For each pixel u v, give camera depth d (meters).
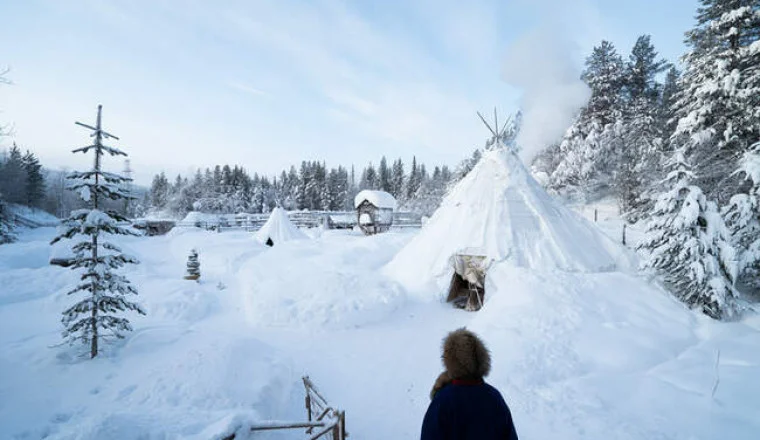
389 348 7.32
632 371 5.66
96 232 6.09
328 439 4.46
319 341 7.71
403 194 77.38
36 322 8.41
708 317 7.38
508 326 7.07
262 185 76.12
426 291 10.02
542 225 10.07
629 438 4.18
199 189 66.38
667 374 5.42
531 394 5.27
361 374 6.28
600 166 29.34
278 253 14.95
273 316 8.70
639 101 30.62
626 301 7.67
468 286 10.77
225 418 3.71
